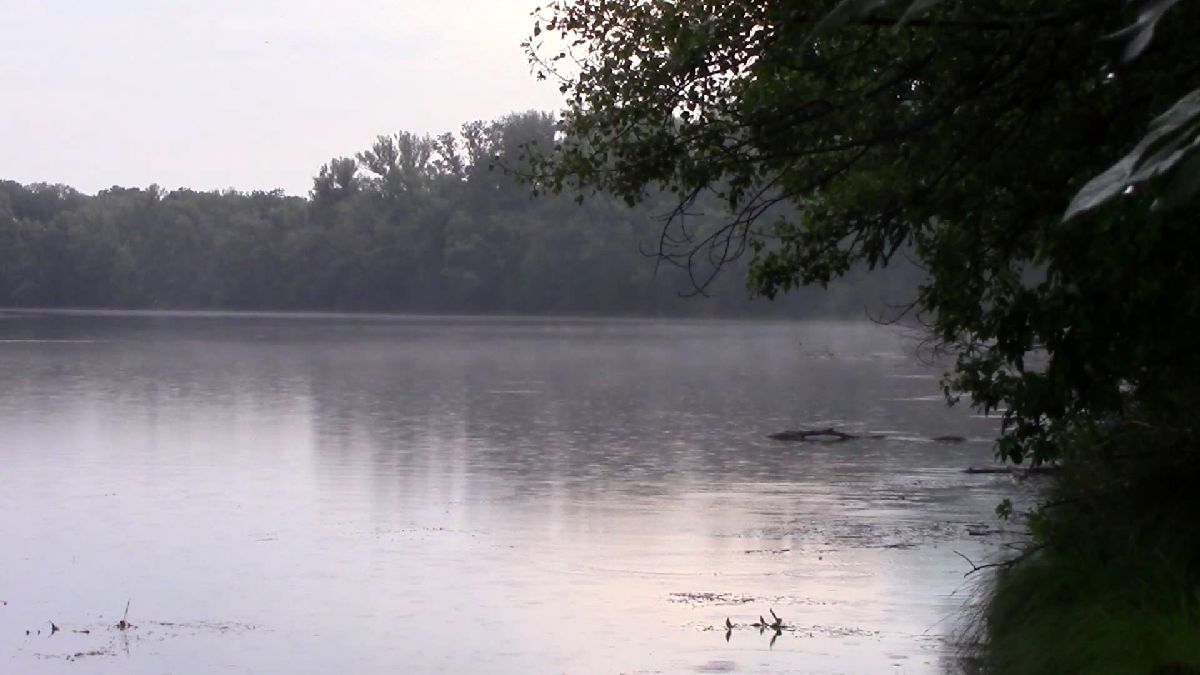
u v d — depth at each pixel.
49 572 14.43
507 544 15.81
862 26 8.20
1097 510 9.98
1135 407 10.09
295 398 39.03
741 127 9.06
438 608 12.66
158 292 136.88
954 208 8.59
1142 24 2.12
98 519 17.75
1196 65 6.46
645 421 31.89
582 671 10.44
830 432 28.06
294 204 134.75
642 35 9.27
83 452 25.45
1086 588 9.11
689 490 20.31
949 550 15.08
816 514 17.86
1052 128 7.96
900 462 23.72
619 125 9.36
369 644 11.37
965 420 31.73
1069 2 7.19
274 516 17.92
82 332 88.62
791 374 49.19
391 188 118.75
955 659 10.27
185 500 19.41
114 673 10.59
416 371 51.62
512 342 74.94
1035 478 18.98
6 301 141.00
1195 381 8.92
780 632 11.49
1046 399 7.77
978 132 8.16
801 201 10.19
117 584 13.83
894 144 8.80
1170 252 6.75
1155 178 2.04
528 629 11.80
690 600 12.80
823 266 9.62
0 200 141.62
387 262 116.50
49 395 39.81
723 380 46.41
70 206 147.75
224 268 132.62
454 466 23.36
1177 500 9.45
